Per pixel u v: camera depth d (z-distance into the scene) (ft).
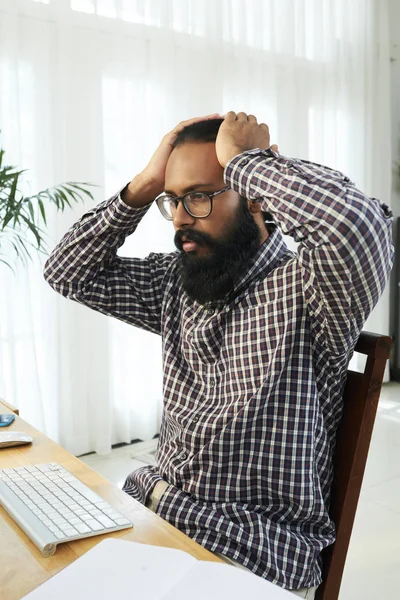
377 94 12.67
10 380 8.41
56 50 8.45
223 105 10.29
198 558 2.24
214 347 3.29
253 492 3.06
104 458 9.18
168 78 9.49
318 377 3.17
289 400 3.06
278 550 2.95
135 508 2.67
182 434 3.25
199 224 3.15
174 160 3.17
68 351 8.91
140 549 2.20
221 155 3.03
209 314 3.35
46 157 8.50
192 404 3.34
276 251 3.35
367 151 12.47
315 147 11.69
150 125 9.46
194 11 9.79
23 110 8.36
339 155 12.15
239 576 2.02
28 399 8.59
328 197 2.65
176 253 3.96
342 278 2.64
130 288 3.97
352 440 3.21
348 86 12.15
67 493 2.75
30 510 2.55
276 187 2.80
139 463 8.99
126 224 3.74
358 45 12.20
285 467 3.02
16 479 2.91
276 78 11.03
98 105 8.82
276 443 3.04
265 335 3.13
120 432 9.73
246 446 3.06
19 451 3.43
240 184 2.94
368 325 13.00
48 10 8.37
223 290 3.20
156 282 3.97
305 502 3.01
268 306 3.15
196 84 9.87
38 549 2.30
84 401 9.12
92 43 8.70
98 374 9.14
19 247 8.35
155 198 3.68
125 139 9.21
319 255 2.64
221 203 3.13
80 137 8.71
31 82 8.36
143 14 9.19
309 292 2.96
